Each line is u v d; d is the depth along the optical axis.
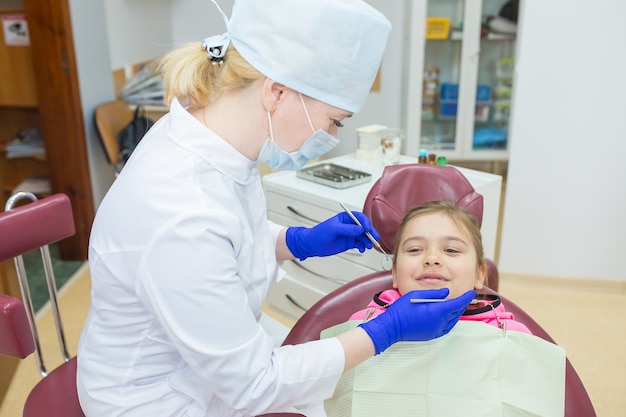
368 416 1.15
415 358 1.16
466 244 1.32
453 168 1.53
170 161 0.89
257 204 1.06
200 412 0.98
